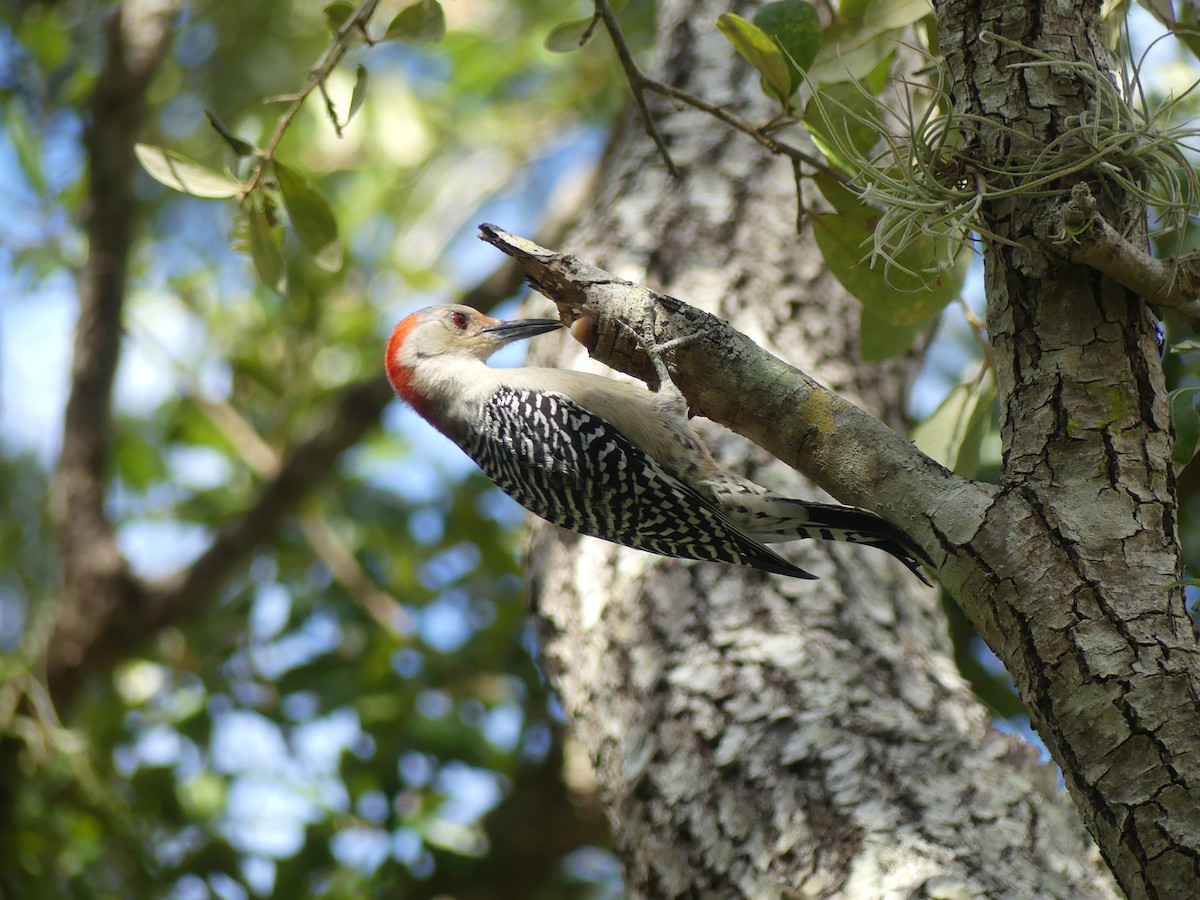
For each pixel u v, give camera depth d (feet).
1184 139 11.14
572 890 24.67
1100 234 9.37
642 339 11.75
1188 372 20.51
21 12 26.58
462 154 27.48
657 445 15.78
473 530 24.47
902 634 15.55
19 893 20.97
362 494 26.09
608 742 15.03
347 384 24.66
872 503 10.33
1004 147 10.09
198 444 26.02
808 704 13.97
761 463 17.04
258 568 26.86
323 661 23.44
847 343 18.33
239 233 14.46
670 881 13.26
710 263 18.30
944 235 10.19
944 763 13.34
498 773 23.48
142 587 24.47
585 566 16.55
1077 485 9.58
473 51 27.07
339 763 22.50
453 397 17.51
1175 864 8.71
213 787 22.48
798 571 13.97
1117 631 9.18
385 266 27.17
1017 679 9.59
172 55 27.61
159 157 13.73
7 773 21.53
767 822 13.00
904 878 12.00
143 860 21.24
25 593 27.55
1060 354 9.82
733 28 12.66
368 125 25.91
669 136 19.97
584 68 27.58
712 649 14.82
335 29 13.62
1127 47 10.91
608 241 18.89
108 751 23.21
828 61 13.46
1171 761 8.87
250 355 24.70
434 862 22.27
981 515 9.73
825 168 13.48
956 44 10.47
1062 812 13.39
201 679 23.65
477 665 23.73
